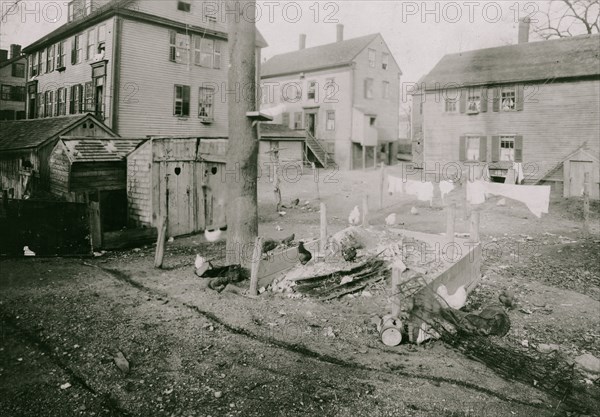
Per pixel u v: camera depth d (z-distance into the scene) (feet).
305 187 89.10
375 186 90.17
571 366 20.70
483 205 70.23
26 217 37.83
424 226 54.29
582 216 60.90
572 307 28.50
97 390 17.44
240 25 33.17
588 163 80.79
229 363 19.86
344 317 25.64
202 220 53.26
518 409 16.93
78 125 68.80
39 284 30.37
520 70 92.89
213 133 94.79
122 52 79.56
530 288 32.24
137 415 15.89
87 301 27.14
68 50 92.94
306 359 20.44
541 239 47.78
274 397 17.21
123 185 53.01
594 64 84.38
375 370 19.57
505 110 93.20
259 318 25.25
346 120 118.21
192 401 16.85
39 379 18.10
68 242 39.91
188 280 32.24
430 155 103.55
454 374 19.40
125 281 31.91
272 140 110.63
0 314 24.70
